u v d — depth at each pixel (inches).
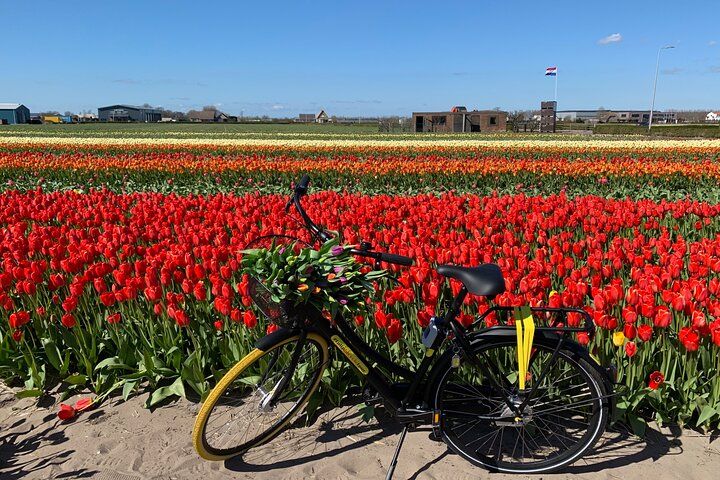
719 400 154.6
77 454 155.9
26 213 348.5
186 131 2839.6
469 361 139.8
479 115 3206.2
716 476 139.9
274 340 140.7
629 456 148.4
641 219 321.4
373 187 631.2
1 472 149.6
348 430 163.2
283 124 4421.8
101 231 337.7
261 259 130.7
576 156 992.9
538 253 230.4
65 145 1272.1
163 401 180.2
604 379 137.3
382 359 147.3
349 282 138.6
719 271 210.2
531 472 143.0
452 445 147.2
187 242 261.6
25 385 189.5
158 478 144.9
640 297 160.1
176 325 196.4
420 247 220.7
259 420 164.6
